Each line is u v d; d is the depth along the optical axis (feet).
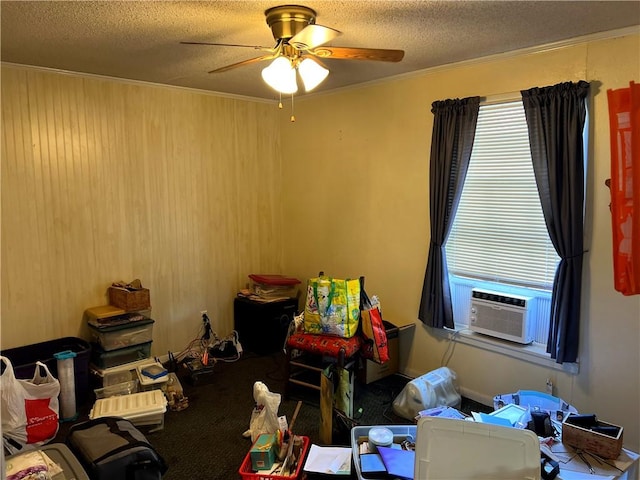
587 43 8.96
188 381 12.45
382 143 12.77
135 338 12.00
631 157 6.81
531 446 5.46
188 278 14.16
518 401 9.16
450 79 11.11
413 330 12.44
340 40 9.21
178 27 8.33
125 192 12.64
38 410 9.11
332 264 14.67
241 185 15.20
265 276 14.98
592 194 9.12
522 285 10.48
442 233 11.23
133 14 7.67
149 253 13.24
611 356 9.12
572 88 8.95
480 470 5.55
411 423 10.23
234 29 8.48
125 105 12.46
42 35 8.71
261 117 15.49
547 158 9.36
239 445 9.47
